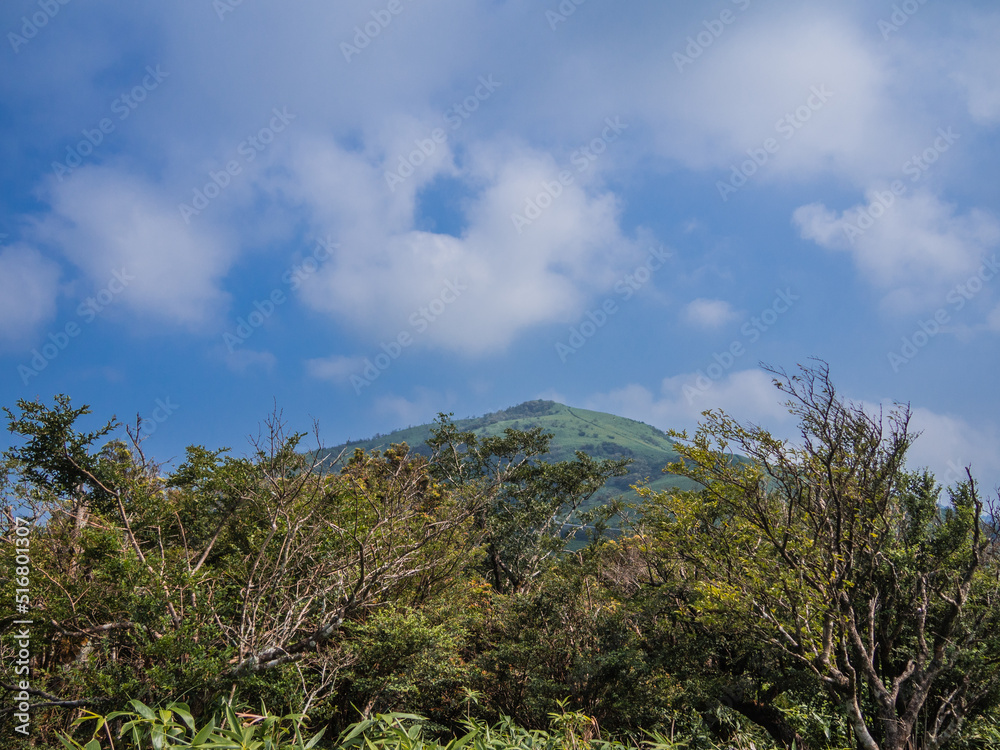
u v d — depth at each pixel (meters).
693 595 10.77
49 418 7.26
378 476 10.75
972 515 8.17
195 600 6.90
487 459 25.88
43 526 7.70
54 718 6.04
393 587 9.48
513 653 11.55
